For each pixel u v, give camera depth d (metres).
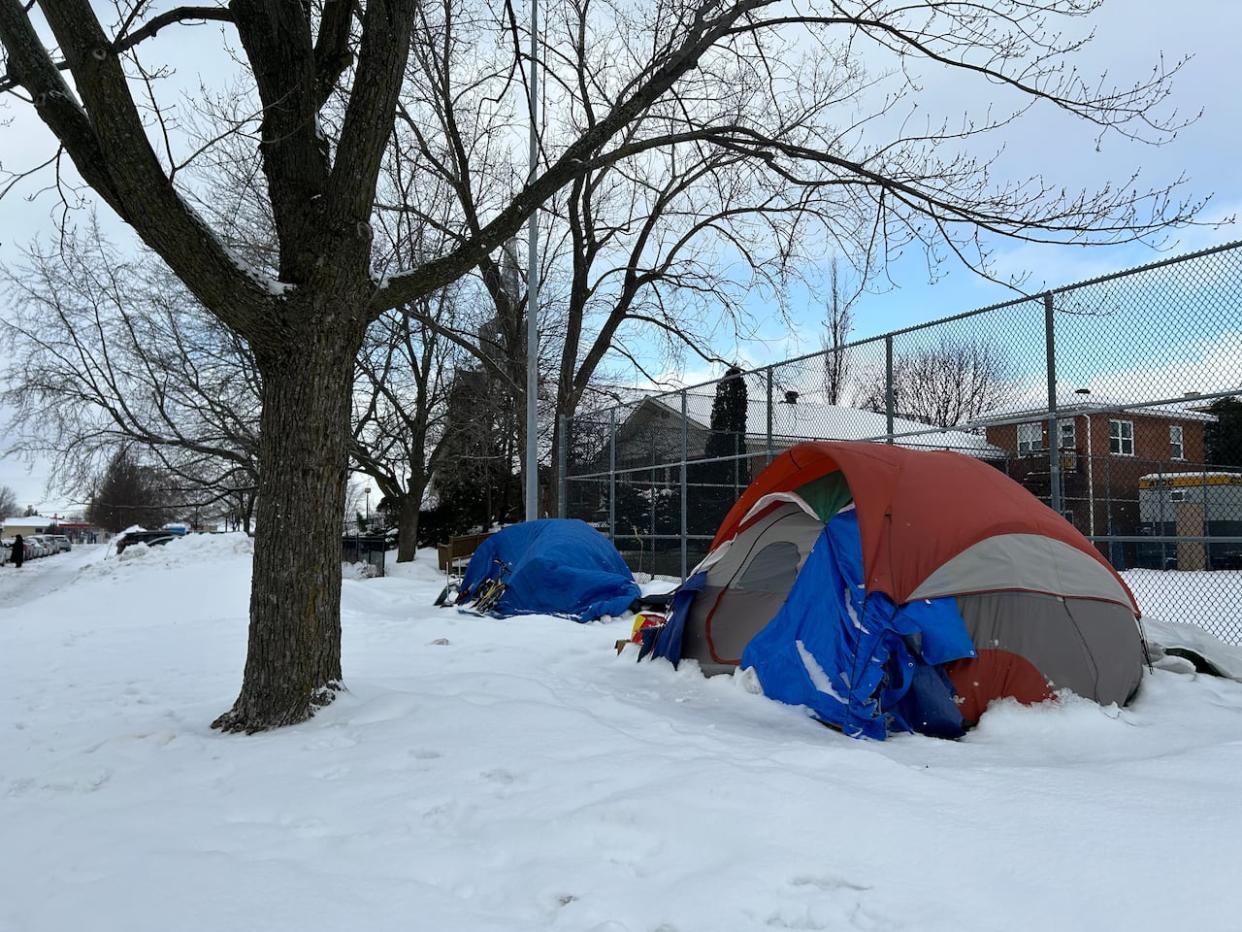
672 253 23.59
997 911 2.72
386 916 2.82
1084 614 5.86
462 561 24.89
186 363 26.73
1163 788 3.72
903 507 6.24
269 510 5.59
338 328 5.71
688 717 5.76
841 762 4.28
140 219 5.03
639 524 17.19
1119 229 6.84
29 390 26.30
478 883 3.11
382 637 9.97
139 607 14.77
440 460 31.05
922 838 3.25
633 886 3.00
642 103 6.58
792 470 7.24
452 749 4.62
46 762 4.83
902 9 7.19
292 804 3.92
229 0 6.05
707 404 15.70
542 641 9.22
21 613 14.82
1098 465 12.83
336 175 5.60
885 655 5.73
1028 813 3.45
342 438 5.81
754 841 3.28
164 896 2.96
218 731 5.41
